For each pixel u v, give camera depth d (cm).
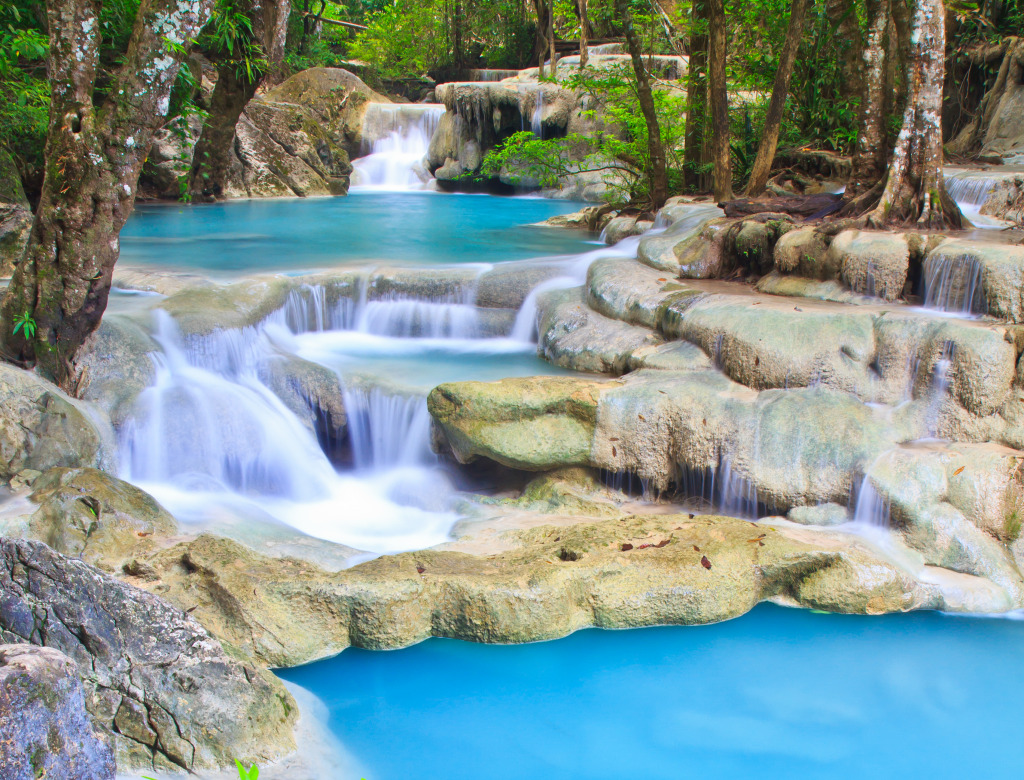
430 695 486
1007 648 530
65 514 534
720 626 548
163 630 405
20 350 671
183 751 396
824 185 1204
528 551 574
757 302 745
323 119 2573
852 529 606
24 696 261
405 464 746
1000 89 1512
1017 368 613
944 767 436
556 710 477
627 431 660
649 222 1283
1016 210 965
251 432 710
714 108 1141
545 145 1625
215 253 1159
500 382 688
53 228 645
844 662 517
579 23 2223
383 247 1257
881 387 649
